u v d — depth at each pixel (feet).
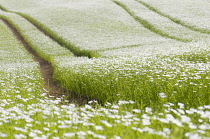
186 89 23.11
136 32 109.19
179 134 10.34
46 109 17.47
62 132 12.30
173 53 56.39
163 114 14.28
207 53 51.90
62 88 39.50
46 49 92.02
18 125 13.84
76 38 102.89
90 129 12.91
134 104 21.27
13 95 27.04
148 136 10.46
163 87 25.03
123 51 75.00
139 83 27.66
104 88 29.76
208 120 13.74
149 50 69.31
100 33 109.60
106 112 15.24
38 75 50.14
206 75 28.14
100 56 70.69
